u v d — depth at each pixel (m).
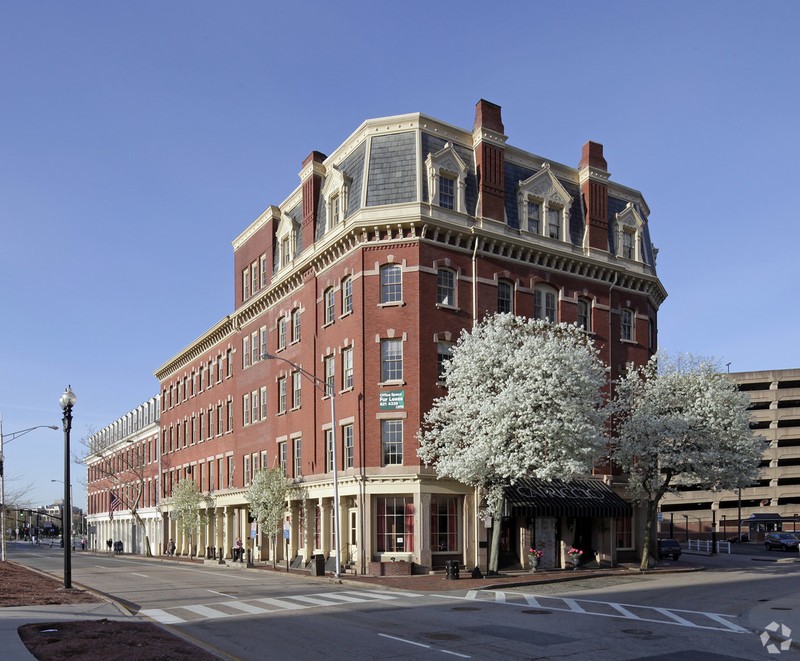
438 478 37.09
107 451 105.81
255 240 55.78
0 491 55.78
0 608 21.22
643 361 47.16
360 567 37.16
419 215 38.12
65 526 27.72
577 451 33.38
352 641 17.52
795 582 33.50
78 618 19.77
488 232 40.03
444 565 37.28
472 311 39.66
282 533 48.62
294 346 46.94
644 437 39.75
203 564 55.66
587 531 42.88
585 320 44.69
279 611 23.03
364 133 41.00
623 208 48.59
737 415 40.34
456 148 41.06
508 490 37.56
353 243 39.91
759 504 112.62
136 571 44.66
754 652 16.23
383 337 38.41
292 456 46.62
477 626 19.84
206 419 65.31
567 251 43.38
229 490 57.50
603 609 23.52
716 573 39.34
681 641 17.58
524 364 34.06
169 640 16.59
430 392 37.81
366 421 38.09
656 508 41.00
